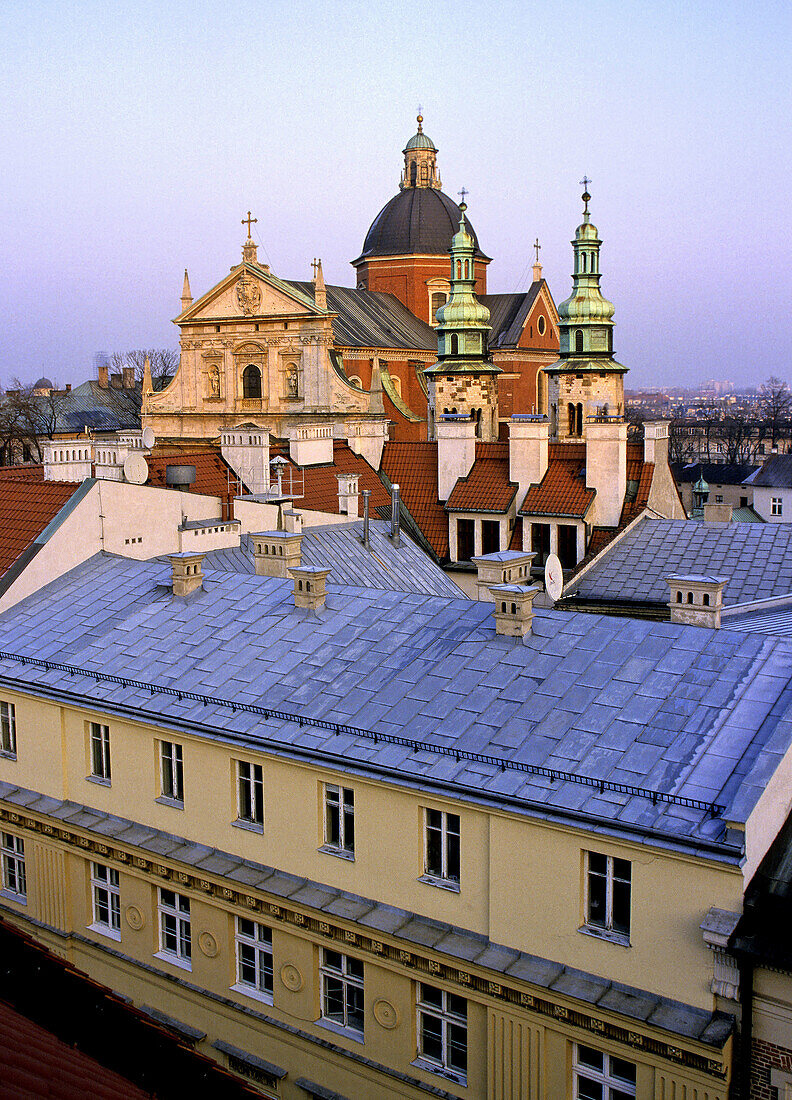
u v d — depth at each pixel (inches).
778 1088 701.9
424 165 4394.7
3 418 5565.9
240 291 3385.8
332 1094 920.3
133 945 1059.3
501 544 2438.5
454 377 3324.3
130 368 6811.0
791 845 746.2
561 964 789.2
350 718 941.8
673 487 2459.4
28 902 1142.3
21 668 1162.6
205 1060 716.7
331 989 935.0
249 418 3405.5
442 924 859.4
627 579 1844.2
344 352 3572.8
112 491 1443.2
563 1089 783.7
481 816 824.3
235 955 989.2
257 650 1090.7
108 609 1254.9
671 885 727.7
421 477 2677.2
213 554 1596.9
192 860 987.3
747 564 1796.3
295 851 943.0
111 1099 544.4
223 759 979.9
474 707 914.1
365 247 4411.9
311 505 2292.1
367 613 1112.8
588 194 3203.7
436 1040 877.8
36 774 1144.2
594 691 895.1
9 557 1363.2
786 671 861.2
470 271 3309.5
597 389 3248.0
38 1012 697.6
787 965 668.7
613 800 770.2
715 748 793.6
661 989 740.7
